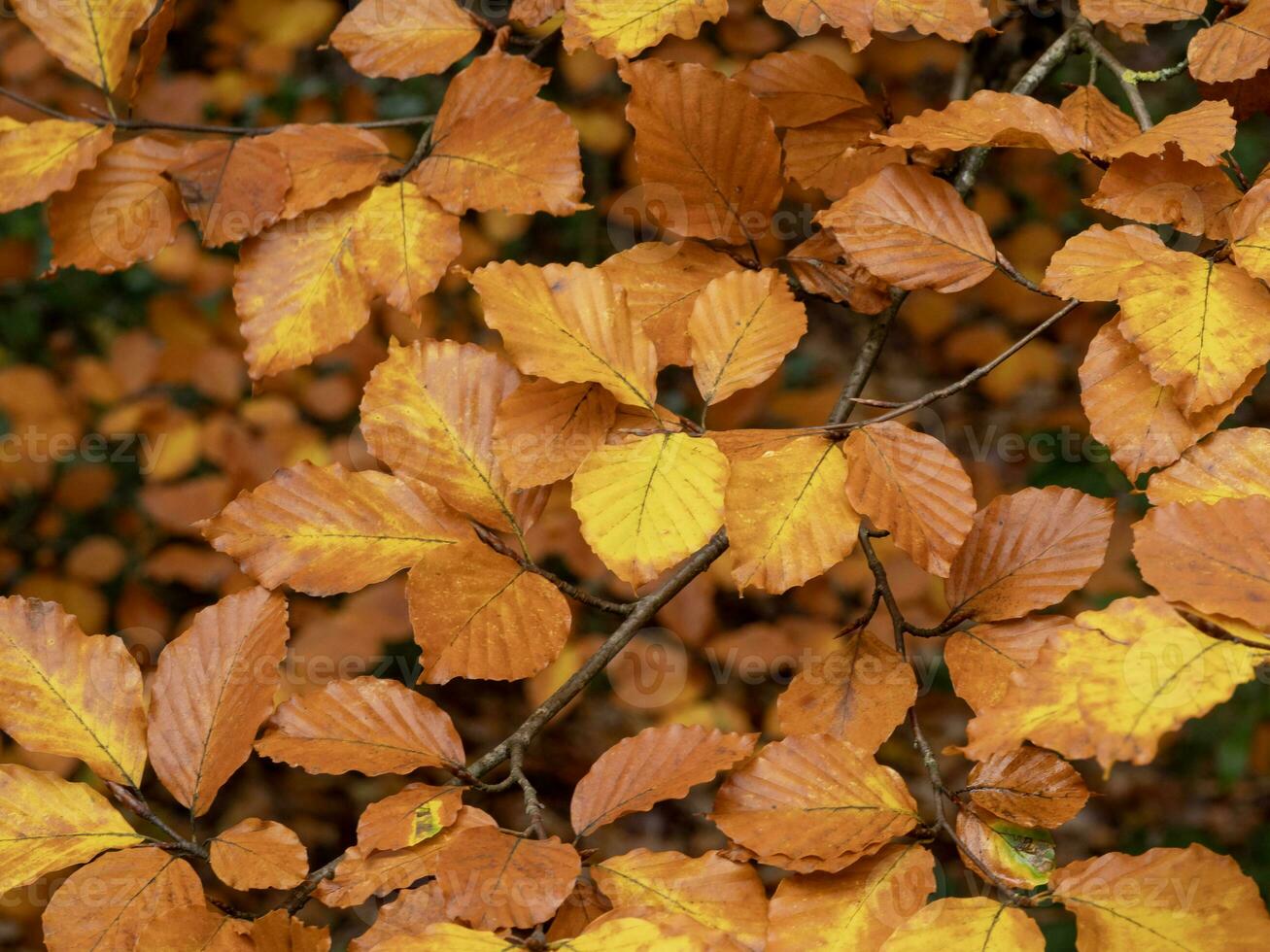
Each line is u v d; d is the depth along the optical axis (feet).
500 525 3.86
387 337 7.88
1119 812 9.21
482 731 8.50
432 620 3.80
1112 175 3.84
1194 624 3.57
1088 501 3.88
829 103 4.16
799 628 6.95
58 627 3.83
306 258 3.98
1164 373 3.72
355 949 3.63
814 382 9.75
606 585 7.65
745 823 3.70
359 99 8.77
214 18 8.58
